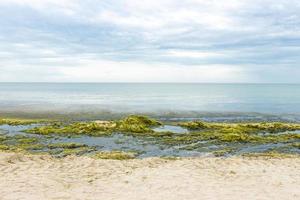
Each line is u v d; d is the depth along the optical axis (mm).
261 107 57656
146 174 14992
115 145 23188
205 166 16516
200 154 20594
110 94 112438
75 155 19859
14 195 12141
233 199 11656
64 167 16453
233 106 59906
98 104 61750
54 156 19453
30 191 12672
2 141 23797
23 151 20734
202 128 30859
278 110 52125
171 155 20391
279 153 20719
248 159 18141
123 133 27594
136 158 19422
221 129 29203
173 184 13477
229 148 22234
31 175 14914
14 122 33844
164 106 58750
